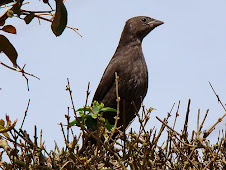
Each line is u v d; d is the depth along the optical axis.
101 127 7.73
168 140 7.96
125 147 7.54
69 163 7.35
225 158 7.75
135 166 7.41
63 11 6.11
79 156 7.62
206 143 7.83
